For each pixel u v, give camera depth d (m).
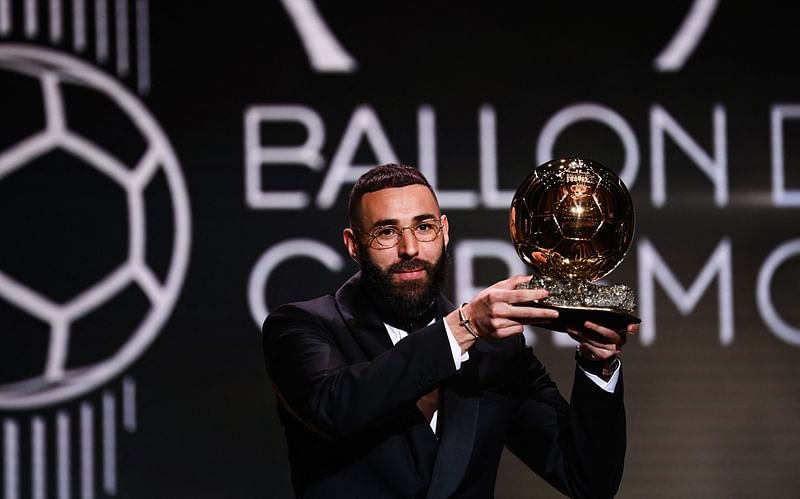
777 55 12.62
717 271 12.49
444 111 12.52
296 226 12.38
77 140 12.29
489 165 12.50
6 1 12.30
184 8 12.42
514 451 6.43
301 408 5.64
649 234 12.50
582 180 5.74
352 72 12.48
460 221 12.45
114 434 12.17
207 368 12.27
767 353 12.46
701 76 12.59
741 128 12.59
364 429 5.36
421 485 5.65
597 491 5.87
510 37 12.58
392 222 5.73
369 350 5.94
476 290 12.38
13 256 12.16
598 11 12.62
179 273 12.30
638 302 12.48
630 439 12.42
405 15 12.55
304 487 5.87
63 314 12.18
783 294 12.51
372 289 5.96
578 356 5.81
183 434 12.23
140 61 12.37
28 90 12.27
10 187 12.20
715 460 12.41
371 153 12.46
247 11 12.45
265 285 12.34
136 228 12.28
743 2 12.63
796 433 12.39
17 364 12.11
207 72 12.41
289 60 12.45
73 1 12.34
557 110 12.57
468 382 5.91
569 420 6.13
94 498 12.13
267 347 6.13
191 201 12.33
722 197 12.55
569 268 5.77
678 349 12.45
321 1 12.49
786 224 12.55
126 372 12.21
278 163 12.38
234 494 12.24
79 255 12.21
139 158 12.31
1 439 12.05
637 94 12.58
